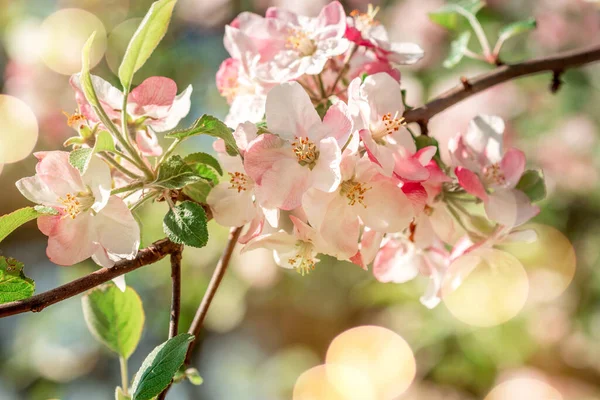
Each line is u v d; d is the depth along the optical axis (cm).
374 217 85
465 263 91
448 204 91
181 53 227
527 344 187
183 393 239
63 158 85
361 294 208
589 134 196
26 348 220
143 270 196
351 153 85
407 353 196
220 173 88
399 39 203
